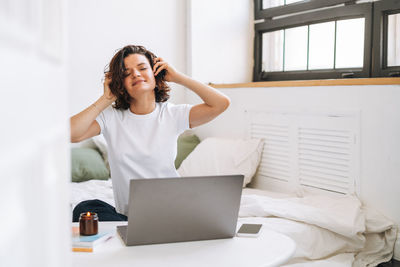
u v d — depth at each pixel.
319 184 2.67
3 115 0.29
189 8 3.57
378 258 2.24
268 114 3.02
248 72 3.78
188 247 1.19
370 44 2.78
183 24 3.66
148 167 1.71
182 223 1.20
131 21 3.49
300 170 2.80
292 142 2.84
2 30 0.28
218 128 3.52
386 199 2.31
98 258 1.10
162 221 1.18
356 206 2.30
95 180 2.97
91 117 1.65
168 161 1.72
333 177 2.59
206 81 3.64
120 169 1.70
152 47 3.58
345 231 2.09
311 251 2.04
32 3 0.34
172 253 1.14
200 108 1.76
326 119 2.60
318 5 3.11
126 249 1.17
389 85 2.27
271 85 2.96
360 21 2.88
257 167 3.13
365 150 2.40
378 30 2.72
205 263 1.07
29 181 0.34
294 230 2.03
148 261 1.08
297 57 3.36
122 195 1.74
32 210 0.35
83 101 3.37
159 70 1.72
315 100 2.67
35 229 0.35
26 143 0.33
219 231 1.25
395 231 2.25
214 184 1.17
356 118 2.43
